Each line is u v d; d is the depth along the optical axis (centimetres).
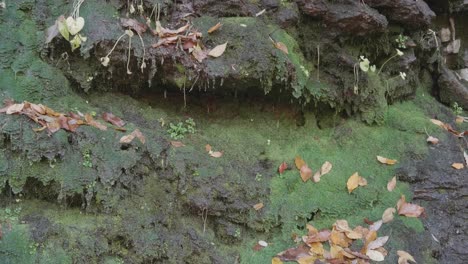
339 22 262
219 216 239
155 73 246
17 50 238
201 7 253
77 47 238
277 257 232
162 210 235
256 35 247
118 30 240
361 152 261
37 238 219
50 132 225
